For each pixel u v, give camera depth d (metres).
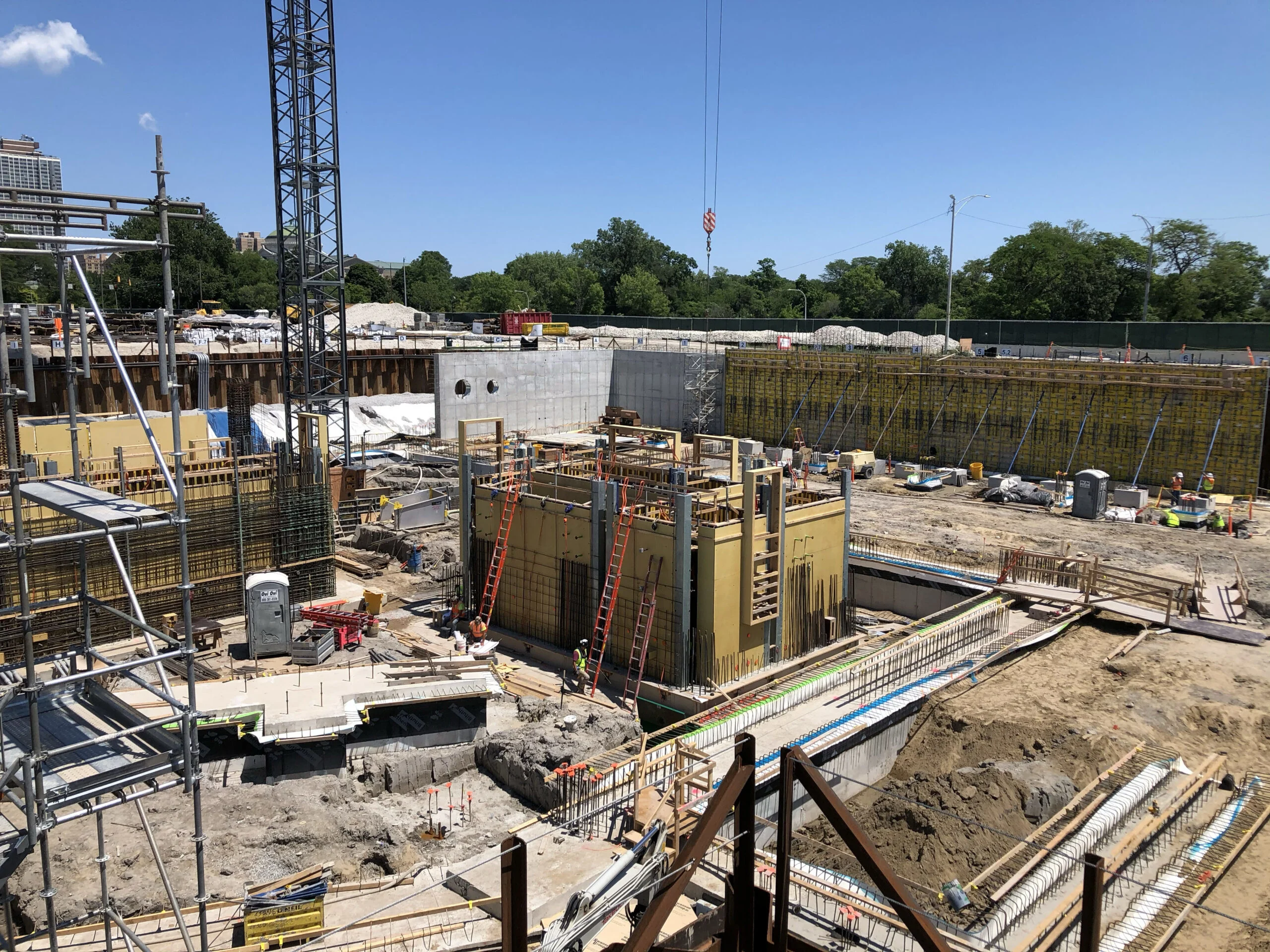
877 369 61.19
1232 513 44.91
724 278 185.62
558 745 21.69
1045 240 106.81
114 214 11.39
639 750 22.02
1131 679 26.42
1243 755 22.45
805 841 19.97
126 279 134.88
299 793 20.08
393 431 66.56
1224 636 29.23
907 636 30.97
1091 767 20.98
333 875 17.16
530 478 31.33
